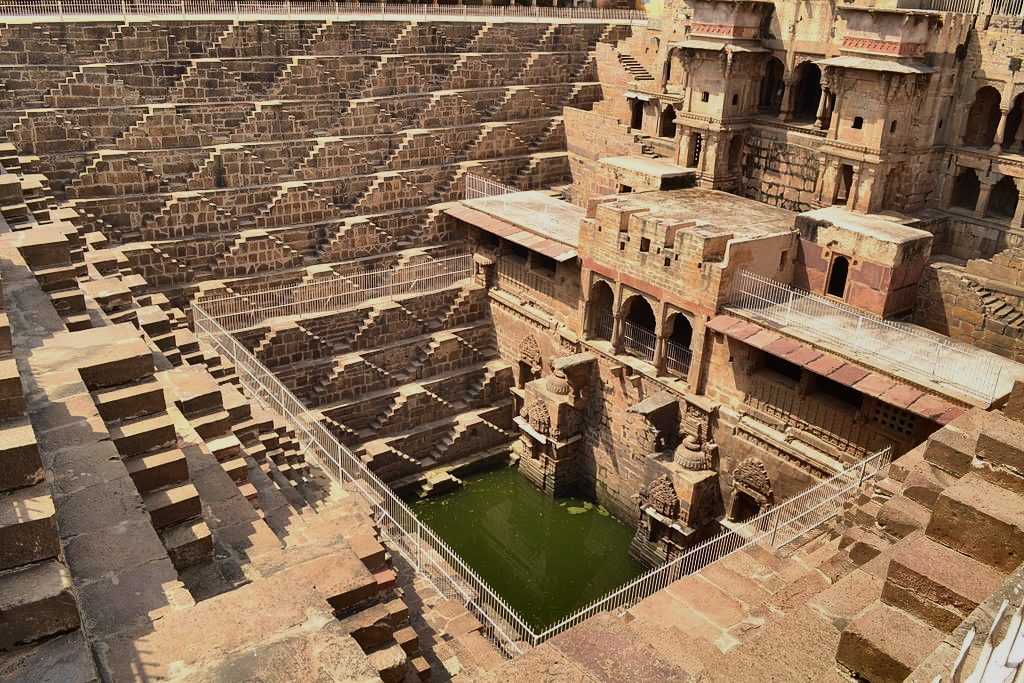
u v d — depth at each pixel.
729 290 36.28
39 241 22.48
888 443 31.56
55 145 42.12
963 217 42.34
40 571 10.24
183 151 44.78
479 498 45.50
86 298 25.58
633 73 57.25
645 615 19.94
